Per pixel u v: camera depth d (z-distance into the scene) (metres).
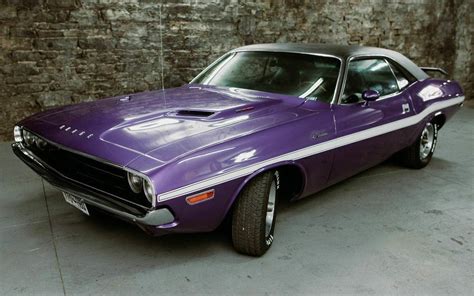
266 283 2.41
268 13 6.30
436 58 8.27
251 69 3.67
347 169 3.34
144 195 2.24
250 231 2.57
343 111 3.20
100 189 2.43
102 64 5.38
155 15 5.53
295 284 2.41
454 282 2.49
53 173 2.68
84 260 2.58
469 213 3.45
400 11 7.58
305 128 2.88
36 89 5.11
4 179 3.87
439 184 4.09
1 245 2.71
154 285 2.36
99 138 2.46
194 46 5.87
